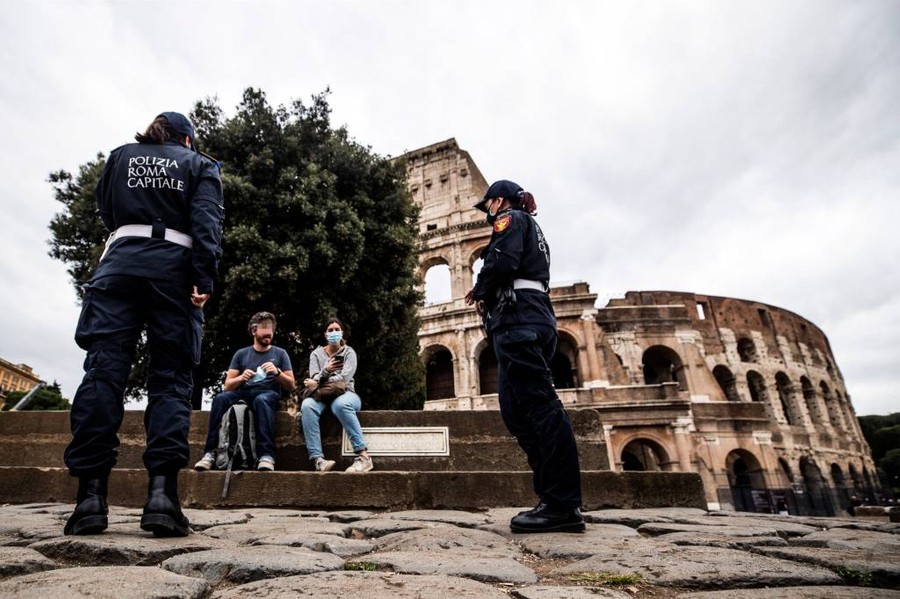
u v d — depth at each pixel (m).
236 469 4.82
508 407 3.06
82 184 14.85
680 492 4.57
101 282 2.41
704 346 33.34
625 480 4.55
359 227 13.41
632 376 28.77
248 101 14.34
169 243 2.53
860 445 40.81
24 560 1.62
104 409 2.29
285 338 13.68
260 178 13.35
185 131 2.85
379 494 4.42
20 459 5.71
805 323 40.62
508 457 5.58
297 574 1.64
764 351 35.34
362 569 1.78
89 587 1.30
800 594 1.42
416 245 16.09
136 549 1.85
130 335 2.44
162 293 2.46
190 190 2.67
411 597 1.31
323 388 5.33
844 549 2.21
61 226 14.41
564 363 28.66
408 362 18.38
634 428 24.67
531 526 2.72
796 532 2.92
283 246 12.30
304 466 5.57
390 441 5.58
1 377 62.81
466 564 1.80
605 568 1.83
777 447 31.45
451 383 28.97
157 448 2.34
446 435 5.64
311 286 13.05
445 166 33.38
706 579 1.64
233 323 12.49
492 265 3.00
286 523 3.10
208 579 1.60
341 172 14.71
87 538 2.02
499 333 3.01
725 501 25.59
